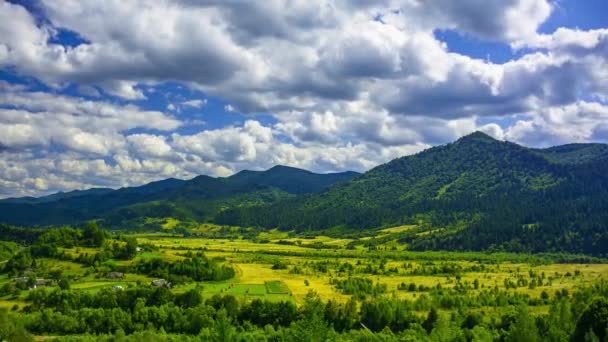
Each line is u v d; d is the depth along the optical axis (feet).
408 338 498.28
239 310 636.07
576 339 428.97
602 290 632.38
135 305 636.48
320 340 337.11
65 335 564.71
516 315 533.55
